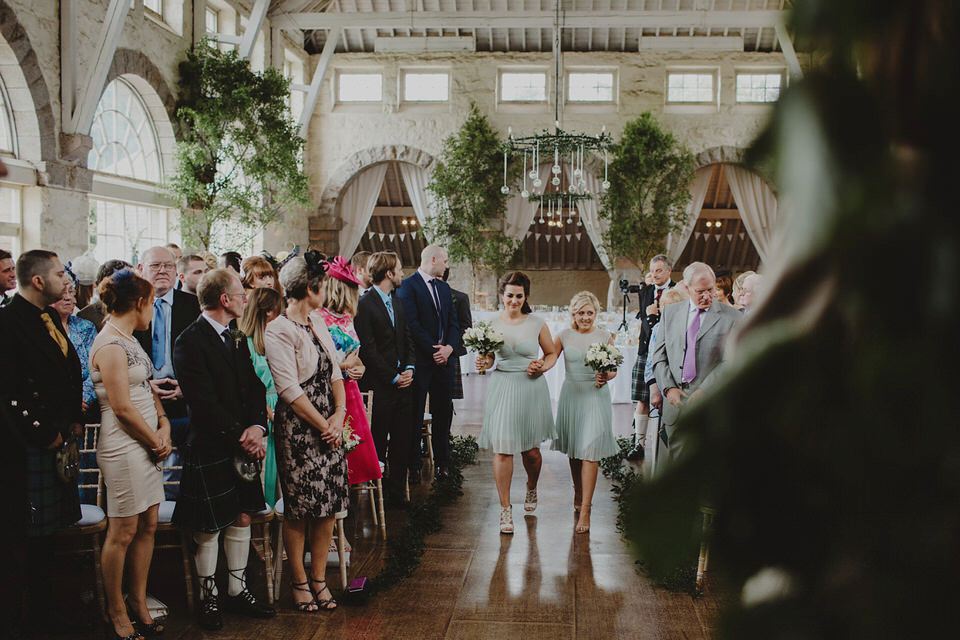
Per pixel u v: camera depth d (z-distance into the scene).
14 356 3.15
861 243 0.25
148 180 11.49
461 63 16.25
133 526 3.23
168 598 3.82
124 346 3.24
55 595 3.83
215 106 11.54
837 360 0.25
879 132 0.25
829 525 0.26
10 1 8.37
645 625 3.51
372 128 16.44
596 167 16.05
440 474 6.05
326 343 3.71
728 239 19.59
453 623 3.54
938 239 0.24
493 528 4.90
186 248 11.39
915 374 0.24
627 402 9.45
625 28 15.81
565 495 5.68
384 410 5.18
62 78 9.18
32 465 3.25
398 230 20.22
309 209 16.64
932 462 0.24
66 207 9.33
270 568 3.69
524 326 4.87
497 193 15.80
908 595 0.24
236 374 3.48
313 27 14.84
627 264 15.88
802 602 0.26
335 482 3.63
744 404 0.27
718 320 3.88
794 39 0.27
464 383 11.23
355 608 3.72
